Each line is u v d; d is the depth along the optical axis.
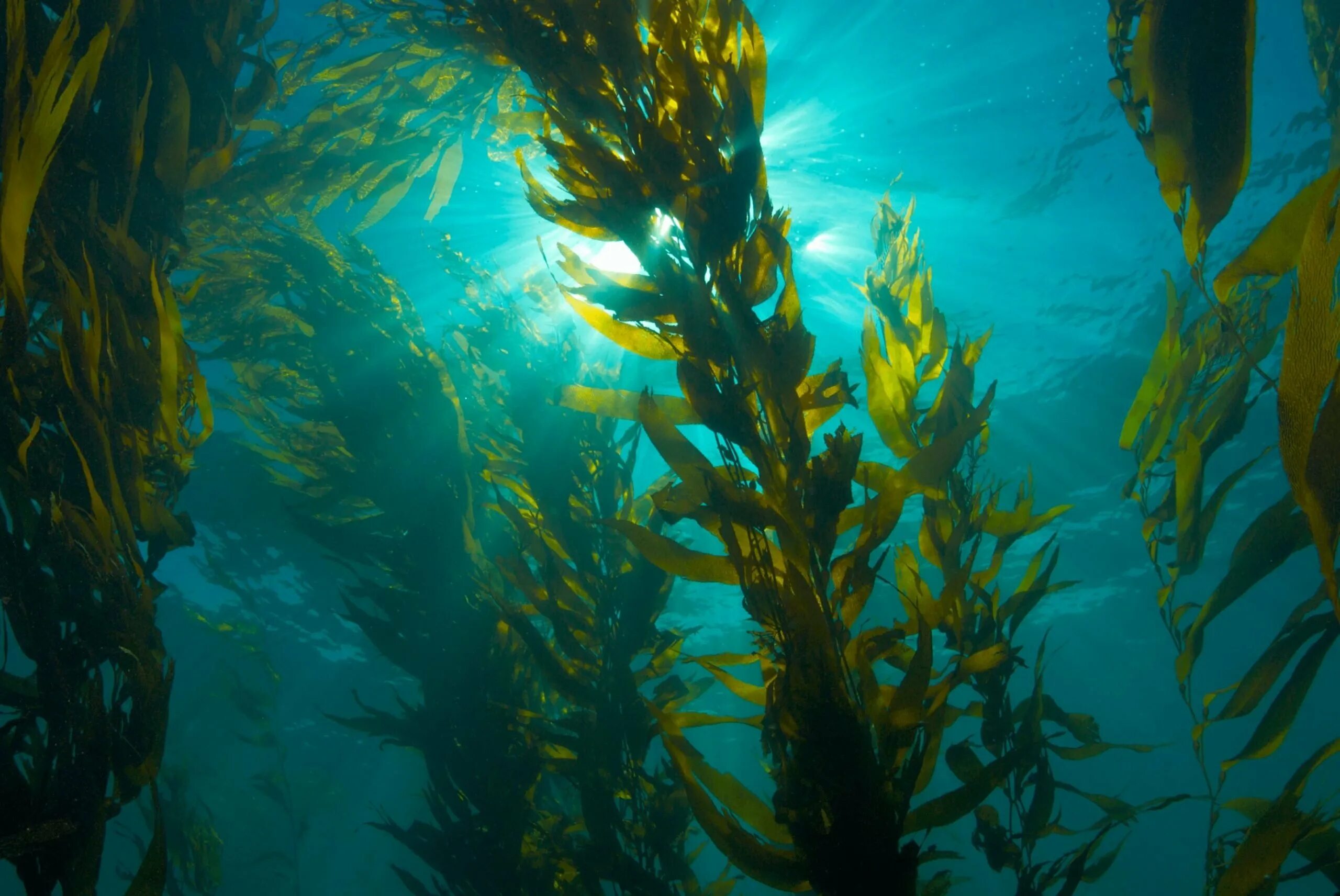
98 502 2.00
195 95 3.09
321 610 13.77
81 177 2.58
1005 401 13.30
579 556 2.81
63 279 2.13
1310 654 1.53
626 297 1.76
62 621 1.98
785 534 1.48
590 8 1.96
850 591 1.59
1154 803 1.96
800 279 9.60
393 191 3.55
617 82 1.90
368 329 3.47
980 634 2.34
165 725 1.97
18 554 2.00
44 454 2.16
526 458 2.92
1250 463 1.86
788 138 8.33
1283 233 1.44
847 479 1.50
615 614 2.75
